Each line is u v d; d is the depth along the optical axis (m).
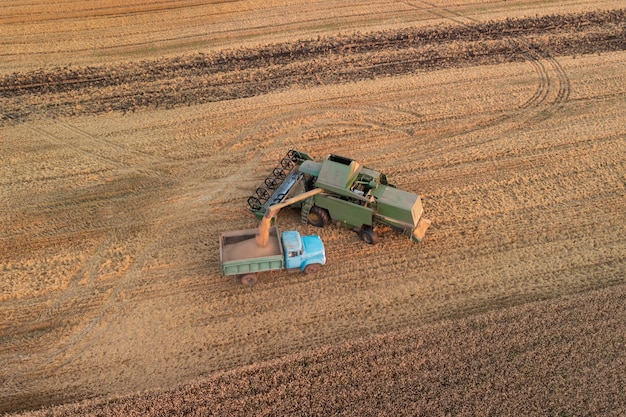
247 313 15.79
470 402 13.42
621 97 25.34
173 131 23.31
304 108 24.75
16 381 13.98
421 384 13.81
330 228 18.56
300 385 13.80
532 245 18.00
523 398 13.49
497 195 19.98
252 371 14.08
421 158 21.86
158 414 13.12
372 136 23.08
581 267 17.22
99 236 18.28
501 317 15.41
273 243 16.39
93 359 14.53
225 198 19.86
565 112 24.45
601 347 14.61
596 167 21.28
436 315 15.74
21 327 15.31
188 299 16.17
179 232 18.47
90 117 24.17
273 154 22.03
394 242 18.09
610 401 13.42
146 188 20.33
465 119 24.03
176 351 14.77
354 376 13.97
